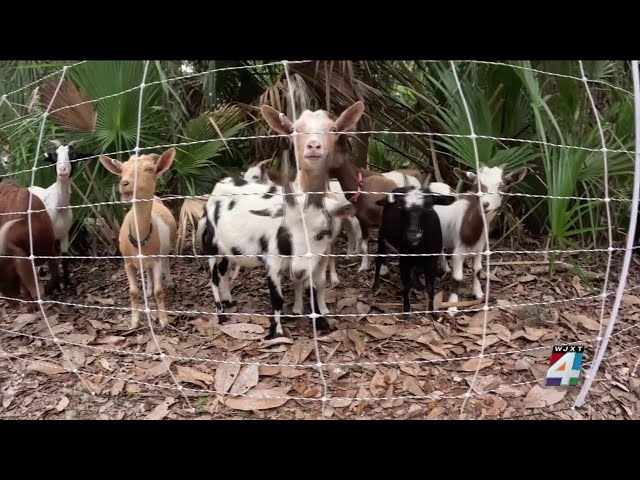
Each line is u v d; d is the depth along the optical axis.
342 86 4.64
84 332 3.72
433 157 5.04
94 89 4.12
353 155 5.15
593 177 4.00
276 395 2.94
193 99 5.28
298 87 4.44
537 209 5.12
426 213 3.48
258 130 4.97
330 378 3.08
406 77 4.92
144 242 3.45
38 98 4.48
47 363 3.32
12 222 3.50
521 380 3.11
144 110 4.37
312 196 3.17
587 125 4.45
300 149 3.04
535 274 4.56
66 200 4.27
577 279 4.37
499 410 2.86
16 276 3.53
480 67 4.65
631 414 2.89
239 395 2.94
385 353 3.34
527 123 4.76
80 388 3.07
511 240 4.99
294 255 3.11
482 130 4.14
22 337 3.66
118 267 4.96
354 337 3.46
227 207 3.61
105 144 4.21
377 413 2.84
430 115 4.72
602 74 4.24
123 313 4.02
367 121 4.99
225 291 4.07
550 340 3.51
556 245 4.80
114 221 4.81
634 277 4.50
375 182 4.46
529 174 4.83
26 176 4.75
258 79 5.11
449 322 3.73
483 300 4.07
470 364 3.22
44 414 2.89
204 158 4.45
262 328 3.65
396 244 3.78
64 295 4.40
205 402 2.93
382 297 4.22
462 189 5.08
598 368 3.15
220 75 4.90
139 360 3.33
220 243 3.66
